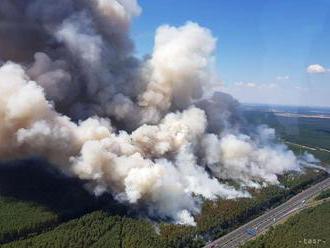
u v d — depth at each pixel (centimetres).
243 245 13550
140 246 12525
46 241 12288
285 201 18825
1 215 13212
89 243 12488
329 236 12588
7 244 12038
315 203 18050
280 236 13162
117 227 13562
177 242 13450
